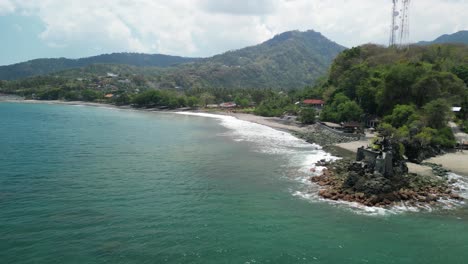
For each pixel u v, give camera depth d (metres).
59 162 66.38
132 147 84.88
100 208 43.25
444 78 111.31
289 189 52.66
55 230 36.78
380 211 44.66
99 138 98.19
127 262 31.27
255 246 34.97
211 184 54.62
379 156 55.69
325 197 48.88
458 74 130.62
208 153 79.00
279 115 178.62
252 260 32.44
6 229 36.56
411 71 110.88
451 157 76.88
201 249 34.00
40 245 33.56
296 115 165.75
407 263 32.94
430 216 43.44
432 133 83.31
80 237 35.44
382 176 51.72
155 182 54.94
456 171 65.50
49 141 89.94
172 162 69.19
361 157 63.00
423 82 103.88
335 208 45.28
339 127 116.56
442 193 51.28
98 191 49.69
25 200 45.03
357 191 49.34
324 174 59.09
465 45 181.25
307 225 40.06
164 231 37.47
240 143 94.12
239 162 70.19
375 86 125.94
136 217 40.88
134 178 56.84
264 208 44.84
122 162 68.12
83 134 105.38
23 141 88.62
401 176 53.59
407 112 96.50
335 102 133.75
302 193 50.88
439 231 39.44
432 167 66.81
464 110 103.25
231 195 49.56
